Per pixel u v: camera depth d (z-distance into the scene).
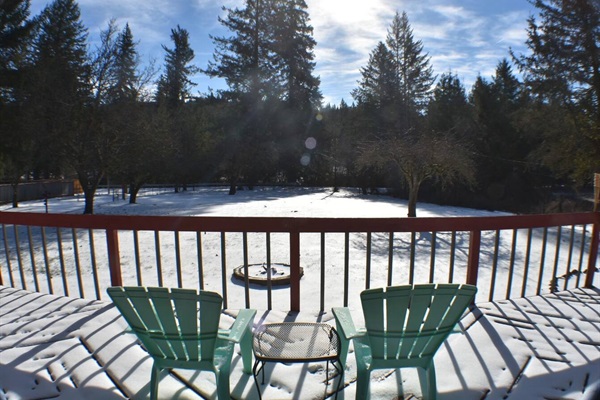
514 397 2.27
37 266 7.17
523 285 3.99
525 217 3.81
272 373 2.53
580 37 18.58
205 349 2.06
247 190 32.69
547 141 20.14
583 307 3.62
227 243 9.26
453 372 2.53
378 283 5.89
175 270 6.72
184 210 17.11
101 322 3.29
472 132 23.16
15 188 19.44
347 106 42.22
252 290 5.33
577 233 11.28
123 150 16.73
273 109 31.56
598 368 2.55
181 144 27.31
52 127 16.03
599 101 17.97
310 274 6.24
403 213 16.55
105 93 16.64
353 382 2.42
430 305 2.05
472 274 3.68
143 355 2.75
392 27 30.98
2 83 23.66
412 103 31.27
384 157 16.08
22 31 24.91
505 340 2.96
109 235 3.75
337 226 3.44
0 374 2.54
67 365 2.63
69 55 18.67
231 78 31.77
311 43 34.34
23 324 3.28
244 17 31.95
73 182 28.05
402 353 2.12
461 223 3.56
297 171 35.84
